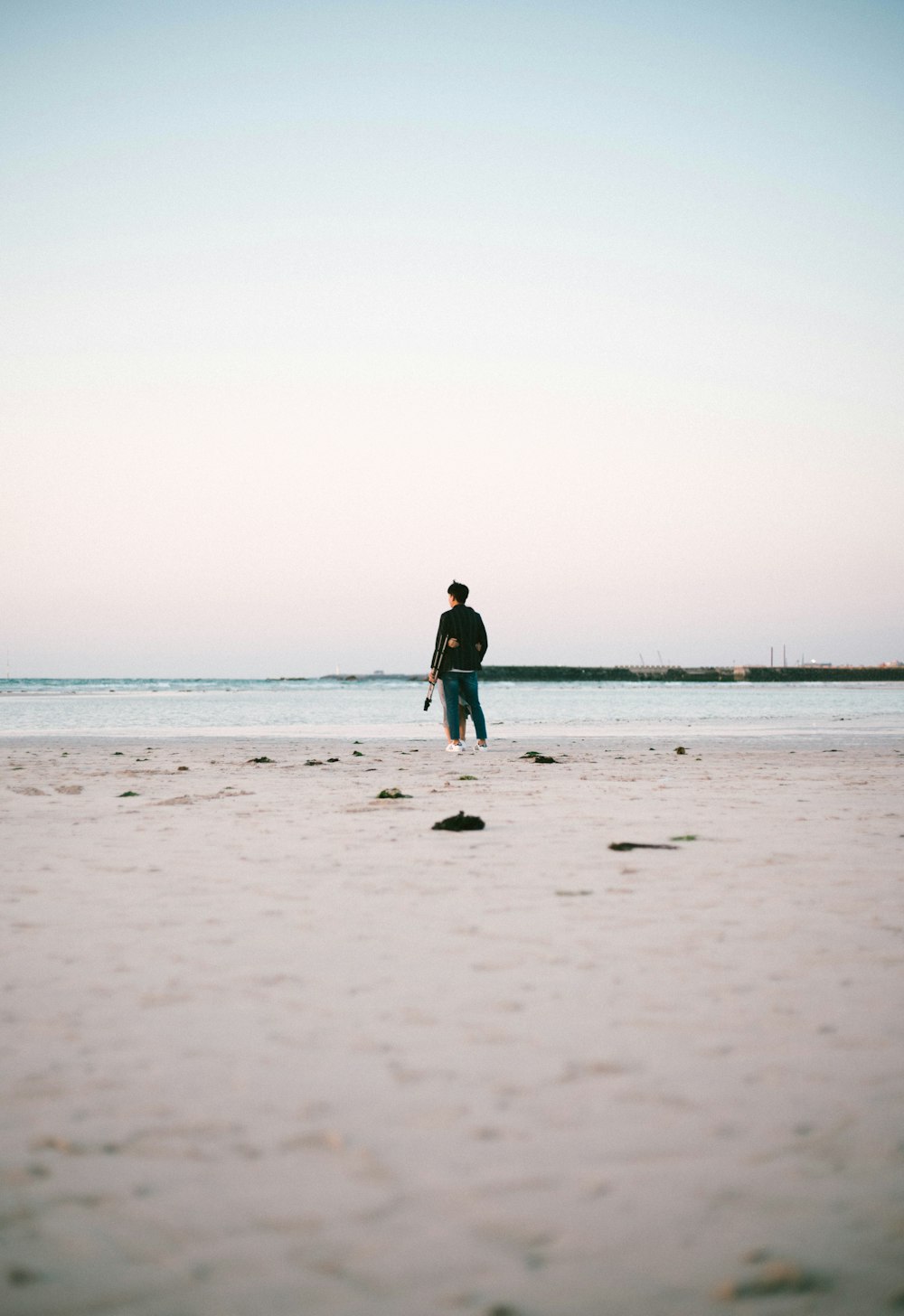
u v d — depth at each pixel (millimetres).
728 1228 1517
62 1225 1531
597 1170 1686
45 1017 2432
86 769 9250
